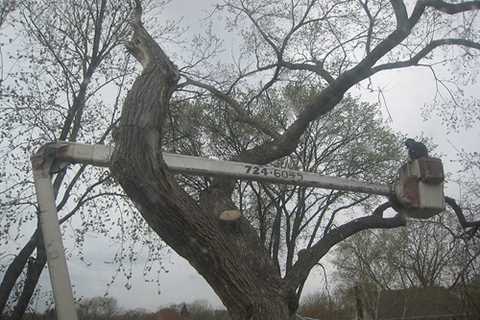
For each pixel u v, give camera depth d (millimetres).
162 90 4742
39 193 4863
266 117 14930
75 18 12953
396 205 6207
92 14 13094
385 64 9531
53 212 4797
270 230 18125
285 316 5195
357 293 10672
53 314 11648
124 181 4402
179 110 11367
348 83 8258
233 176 5754
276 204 16094
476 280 10086
